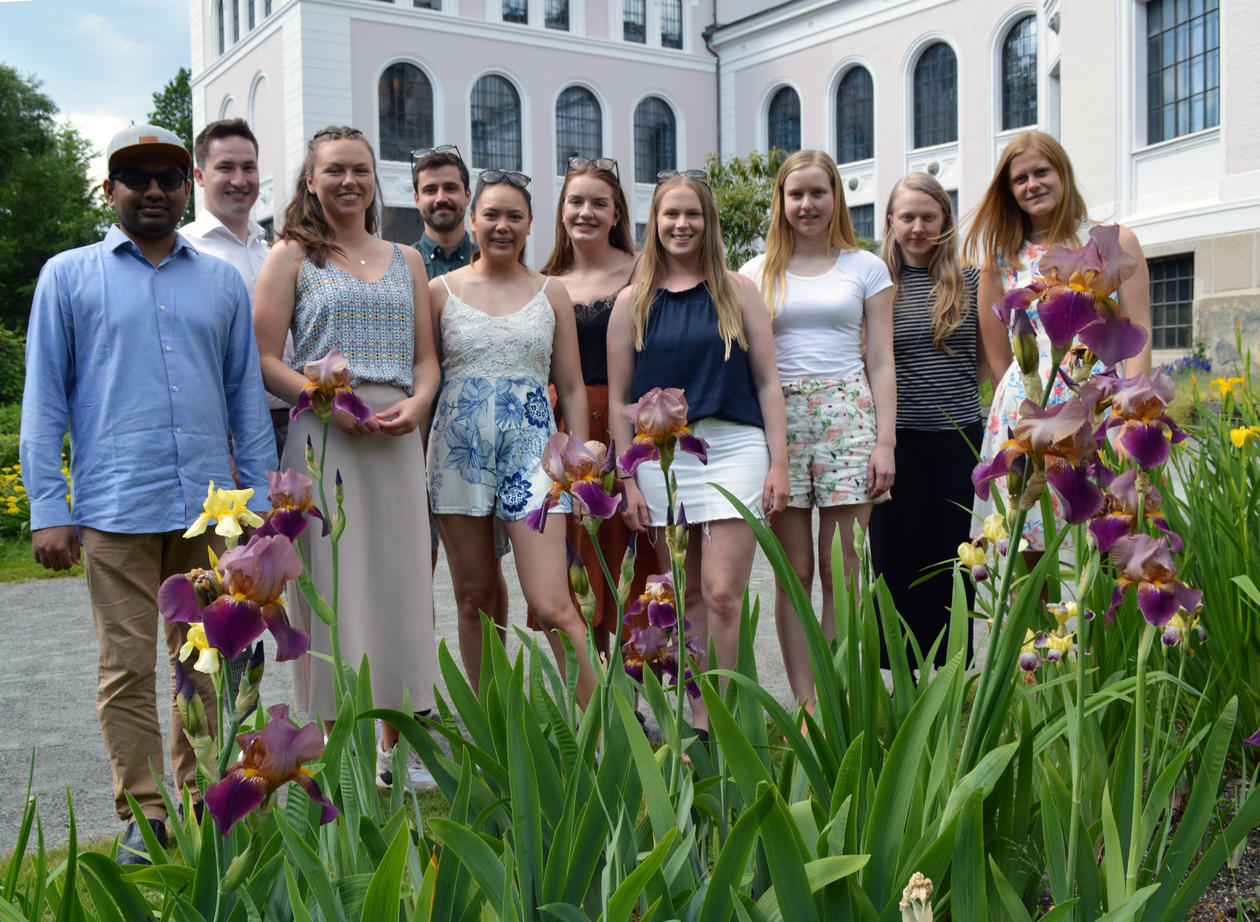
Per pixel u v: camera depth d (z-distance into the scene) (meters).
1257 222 14.27
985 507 4.23
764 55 31.77
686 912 1.69
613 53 31.58
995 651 1.78
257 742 1.44
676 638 2.40
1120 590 1.83
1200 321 14.95
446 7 29.19
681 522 2.05
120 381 3.25
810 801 1.79
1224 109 14.74
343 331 3.57
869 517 4.34
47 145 41.72
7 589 8.20
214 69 32.34
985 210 4.15
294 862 1.74
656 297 3.92
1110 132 17.28
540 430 3.86
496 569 4.30
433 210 5.03
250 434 3.50
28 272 41.00
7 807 3.76
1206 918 2.23
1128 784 1.88
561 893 1.70
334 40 27.53
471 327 3.86
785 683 4.81
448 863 1.74
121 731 3.17
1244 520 2.89
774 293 4.12
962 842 1.54
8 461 12.69
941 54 27.89
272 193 29.34
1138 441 1.83
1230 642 2.73
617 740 1.95
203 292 3.41
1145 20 16.69
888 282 4.14
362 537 3.56
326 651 3.51
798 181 4.00
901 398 4.29
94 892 1.62
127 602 3.21
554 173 30.95
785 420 3.87
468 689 2.16
